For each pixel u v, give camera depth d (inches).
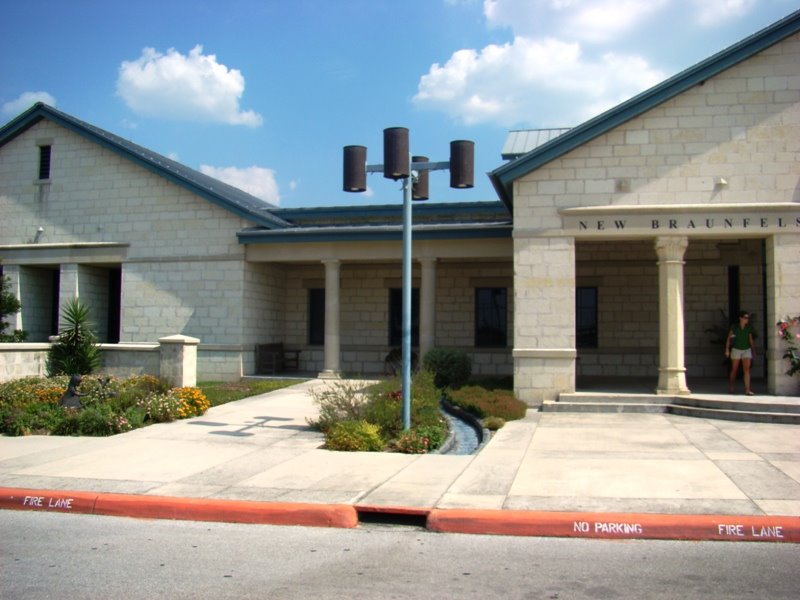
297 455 453.7
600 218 672.4
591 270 898.1
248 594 231.3
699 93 663.8
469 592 232.8
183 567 260.4
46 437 525.0
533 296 681.0
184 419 603.8
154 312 916.6
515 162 679.7
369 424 507.8
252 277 914.1
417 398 545.3
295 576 249.9
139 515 339.3
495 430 547.5
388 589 236.1
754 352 844.6
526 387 678.5
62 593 232.2
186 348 697.6
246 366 895.1
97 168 951.6
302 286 1005.8
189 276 906.7
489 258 898.1
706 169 660.1
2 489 366.0
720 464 411.5
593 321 903.1
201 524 325.4
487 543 292.4
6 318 973.2
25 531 312.8
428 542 293.9
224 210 900.0
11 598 227.5
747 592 231.1
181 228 914.1
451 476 390.3
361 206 988.6
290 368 999.6
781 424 562.6
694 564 261.3
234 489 365.4
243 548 285.4
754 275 853.8
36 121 980.6
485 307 952.3
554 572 253.1
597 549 282.0
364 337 988.6
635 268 888.9
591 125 666.2
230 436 525.0
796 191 647.8
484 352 938.1
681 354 663.8
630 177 669.3
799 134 649.0
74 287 952.3
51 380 677.9
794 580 243.0
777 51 655.8
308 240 866.8
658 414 626.5
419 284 987.9
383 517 327.9
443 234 829.2
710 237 671.1
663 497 339.3
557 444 486.0
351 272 997.2
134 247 929.5
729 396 639.8
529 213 684.7
